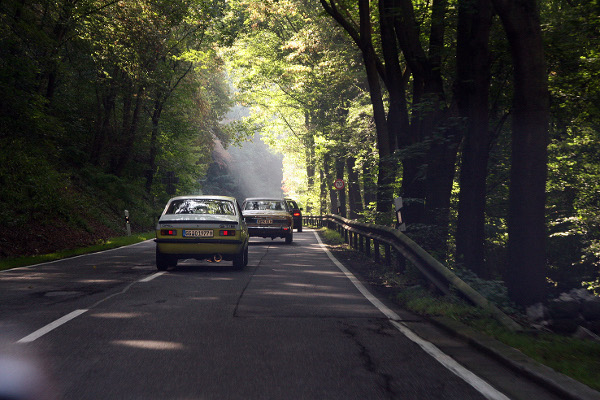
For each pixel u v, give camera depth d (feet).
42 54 82.23
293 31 116.37
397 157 42.16
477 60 36.06
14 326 21.97
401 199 41.42
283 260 51.08
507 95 42.60
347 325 22.99
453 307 24.77
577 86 41.52
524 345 19.03
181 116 139.23
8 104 73.51
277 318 24.17
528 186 27.09
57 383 14.96
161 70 116.37
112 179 111.34
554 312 24.76
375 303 28.50
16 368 16.30
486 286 28.17
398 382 15.48
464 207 36.60
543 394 14.66
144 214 115.03
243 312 25.38
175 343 19.53
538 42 26.89
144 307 26.27
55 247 61.36
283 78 118.93
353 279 37.88
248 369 16.51
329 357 17.98
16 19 73.00
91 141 117.70
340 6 57.26
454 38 48.11
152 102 130.21
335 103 105.81
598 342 20.22
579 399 13.64
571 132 56.59
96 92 107.14
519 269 27.32
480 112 36.32
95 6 84.99
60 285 33.37
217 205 43.29
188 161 161.38
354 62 86.38
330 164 132.77
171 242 39.73
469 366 17.21
